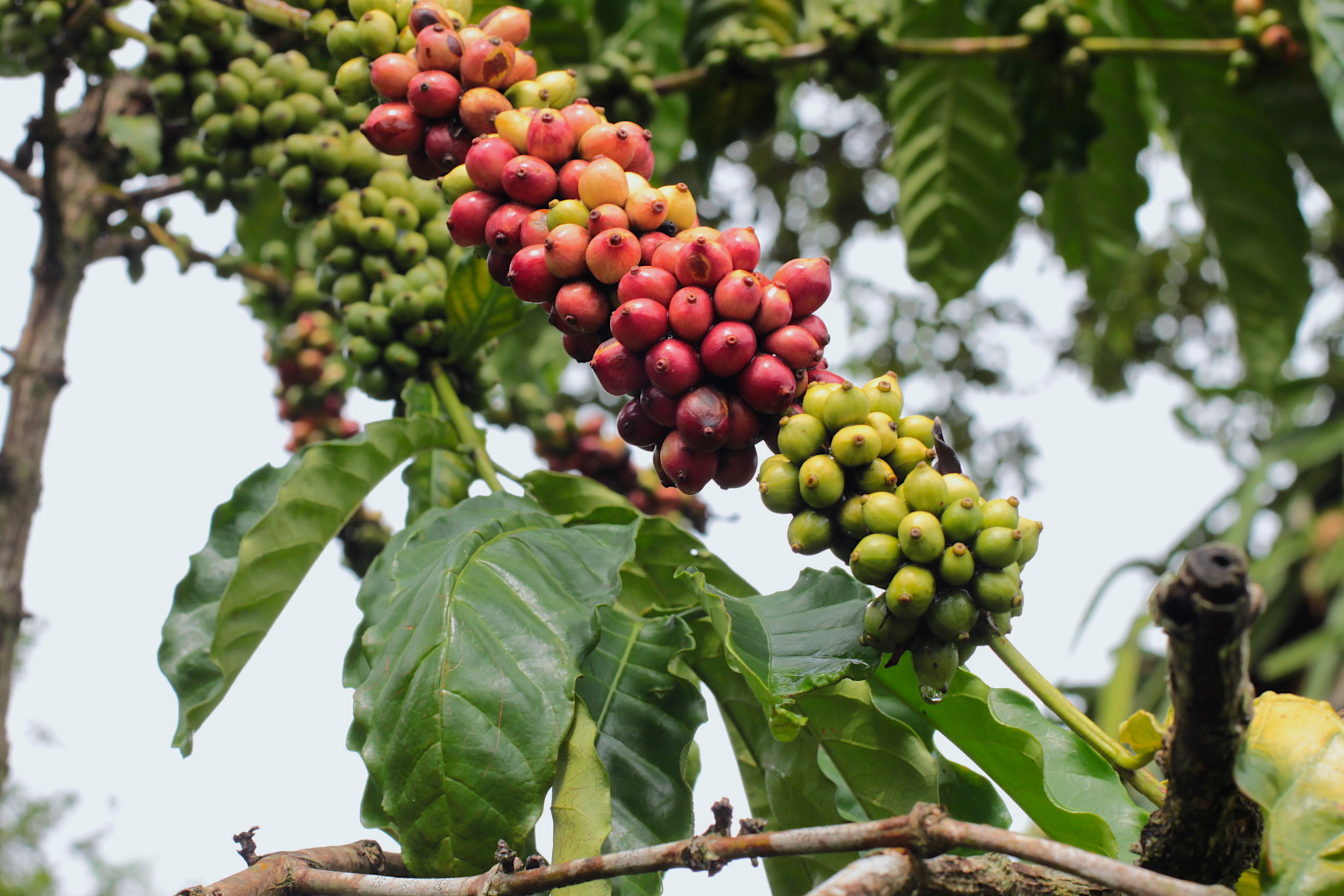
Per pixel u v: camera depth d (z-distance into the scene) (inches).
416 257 82.7
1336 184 136.9
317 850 52.4
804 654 54.4
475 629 51.2
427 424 76.1
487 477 76.5
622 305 51.2
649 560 72.3
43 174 92.3
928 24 141.3
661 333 50.9
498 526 58.8
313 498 69.7
